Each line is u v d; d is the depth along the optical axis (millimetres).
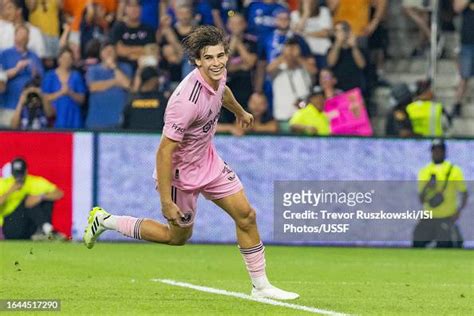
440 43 48938
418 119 45781
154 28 46219
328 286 27266
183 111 20641
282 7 46562
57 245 38250
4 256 33875
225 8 46750
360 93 45188
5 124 45812
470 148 40125
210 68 20484
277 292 23078
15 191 38656
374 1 47906
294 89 46062
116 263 32844
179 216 21031
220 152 39438
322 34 46781
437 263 34906
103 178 39094
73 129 38938
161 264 32875
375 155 39938
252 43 46156
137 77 45406
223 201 22203
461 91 48688
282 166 39656
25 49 45906
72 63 45906
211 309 21203
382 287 27219
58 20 46438
